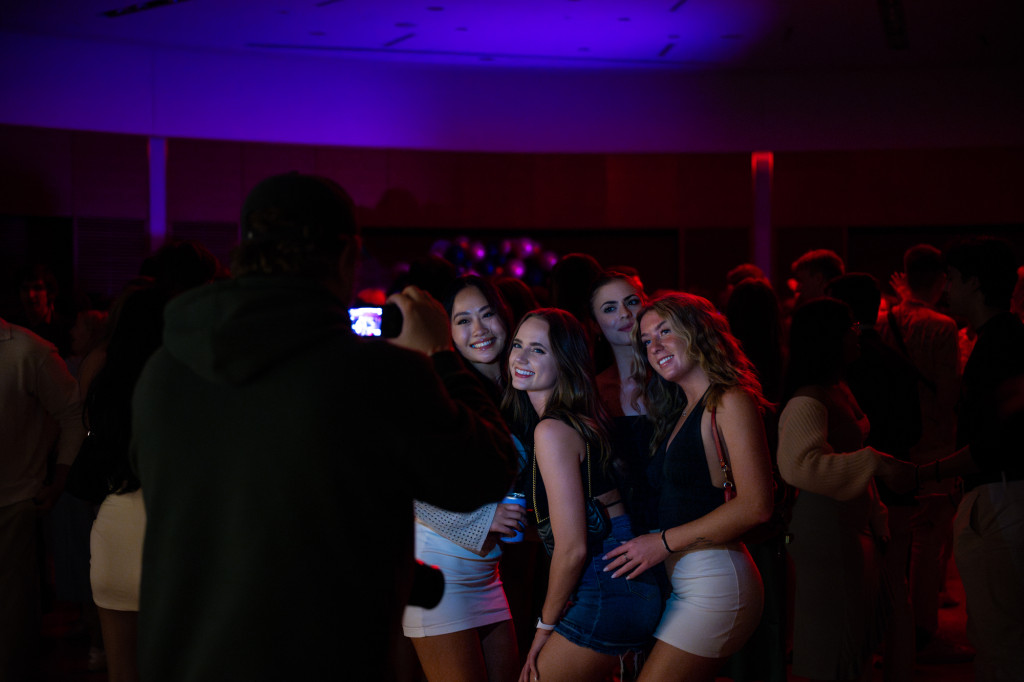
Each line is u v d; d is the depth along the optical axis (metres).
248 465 1.33
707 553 2.21
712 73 10.66
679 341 2.31
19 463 2.96
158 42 9.39
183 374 1.41
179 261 3.29
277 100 10.09
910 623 3.36
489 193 10.70
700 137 10.75
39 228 9.47
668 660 2.20
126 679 2.53
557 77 10.71
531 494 2.62
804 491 2.90
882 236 10.82
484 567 2.52
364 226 10.41
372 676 1.36
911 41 9.20
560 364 2.35
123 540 2.51
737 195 10.77
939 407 4.04
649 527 2.37
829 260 4.68
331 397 1.33
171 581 1.36
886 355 3.44
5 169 9.06
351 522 1.34
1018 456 2.50
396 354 1.41
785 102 10.64
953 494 3.52
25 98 9.13
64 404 3.04
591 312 3.00
